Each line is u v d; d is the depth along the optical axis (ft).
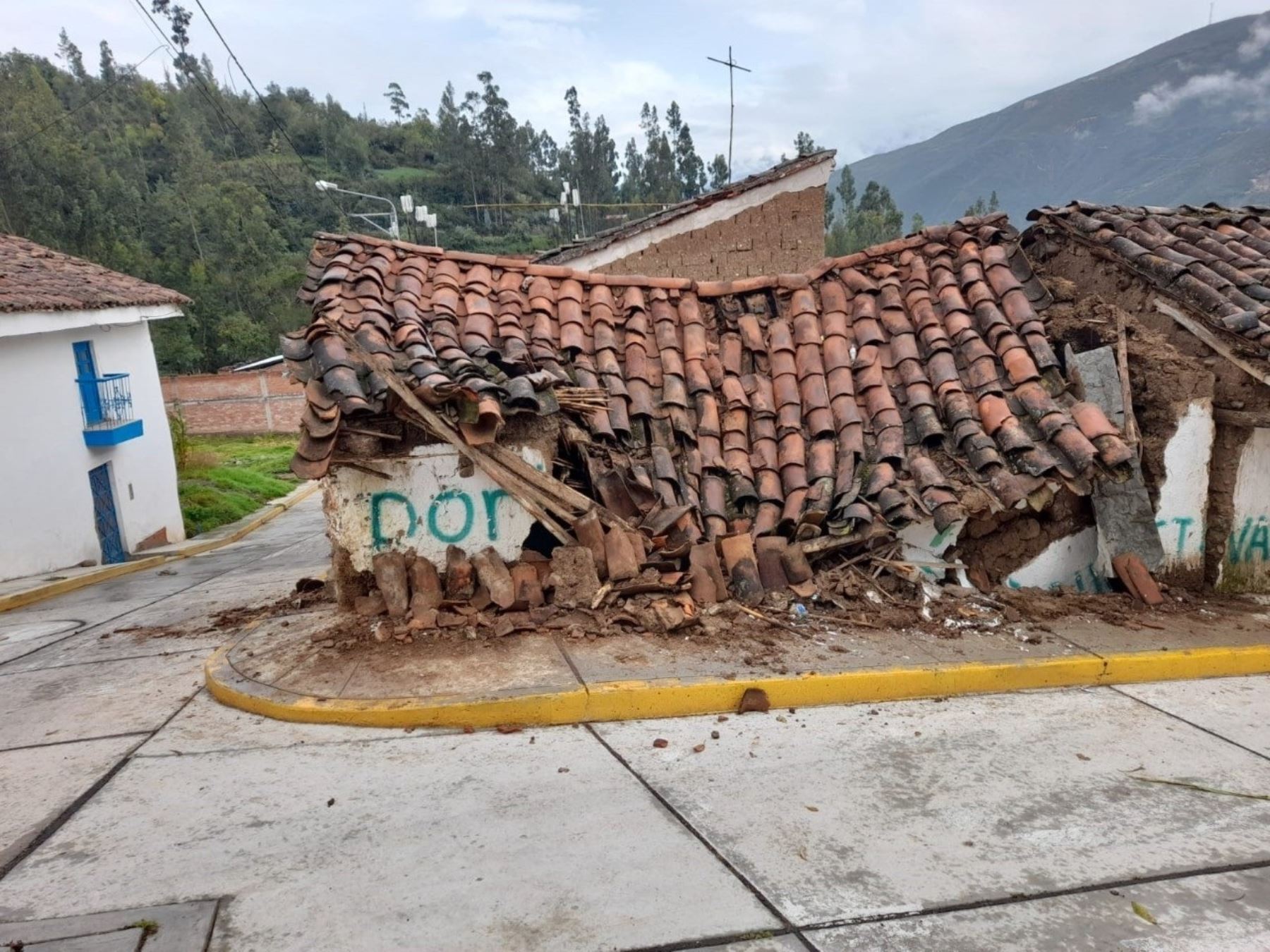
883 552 19.61
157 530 57.11
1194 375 19.93
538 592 17.99
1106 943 9.46
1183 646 17.65
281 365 121.60
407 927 9.49
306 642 17.54
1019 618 18.58
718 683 15.26
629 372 20.95
